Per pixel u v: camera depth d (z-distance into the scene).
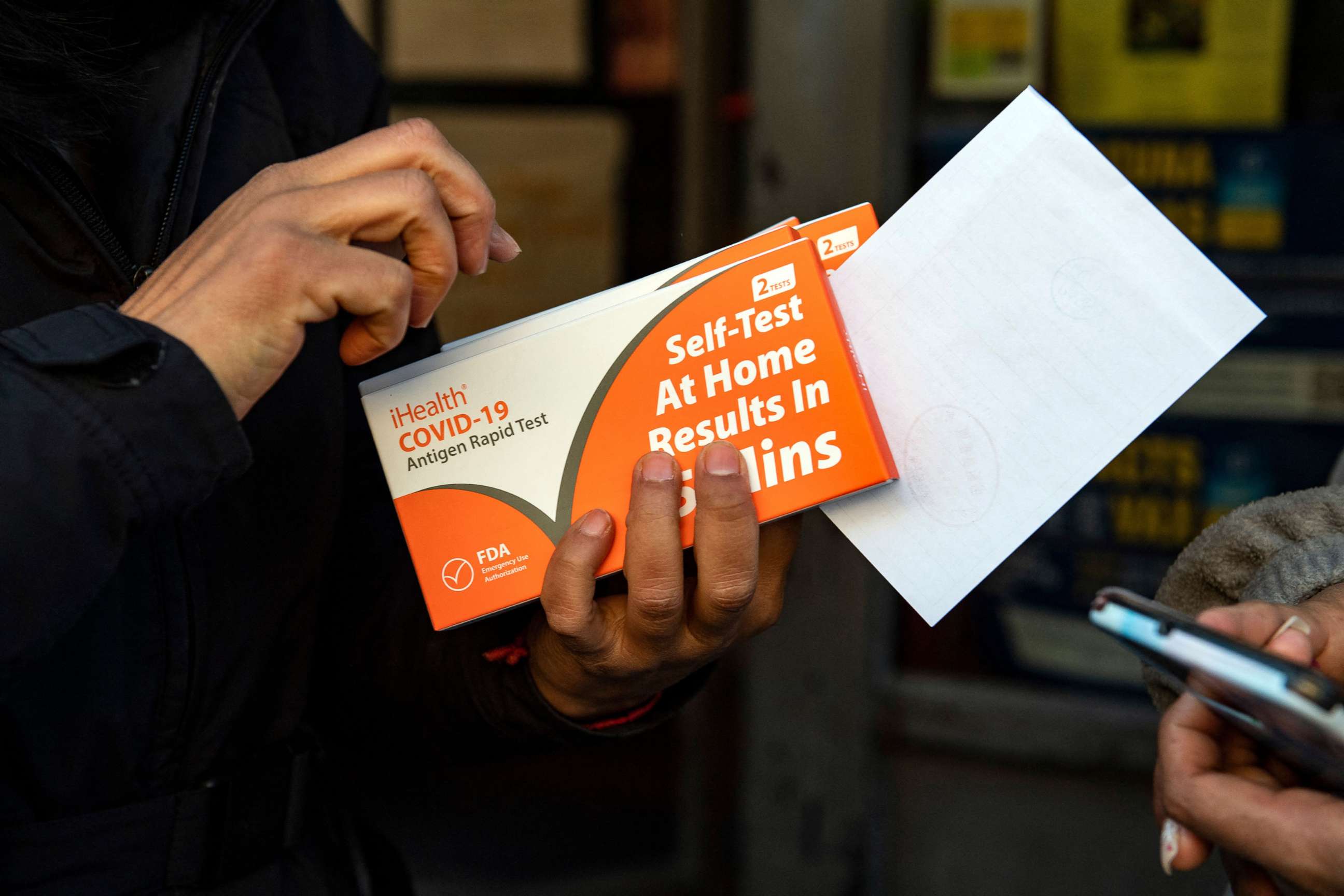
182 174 0.71
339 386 0.81
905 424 0.65
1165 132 1.71
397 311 0.59
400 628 0.85
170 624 0.69
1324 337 1.65
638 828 2.38
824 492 0.63
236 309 0.55
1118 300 0.62
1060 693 1.90
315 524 0.78
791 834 2.05
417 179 0.58
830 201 1.85
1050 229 0.62
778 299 0.64
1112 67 1.72
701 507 0.62
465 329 2.35
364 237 0.59
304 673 0.79
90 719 0.66
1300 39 1.61
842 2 1.78
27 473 0.51
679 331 0.65
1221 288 0.60
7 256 0.65
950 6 1.78
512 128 2.26
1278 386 1.69
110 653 0.67
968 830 1.99
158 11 0.71
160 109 0.71
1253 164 1.67
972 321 0.64
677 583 0.63
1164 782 0.57
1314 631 0.54
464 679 0.80
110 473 0.53
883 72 1.78
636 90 2.19
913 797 2.02
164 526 0.68
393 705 0.85
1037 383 0.63
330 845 0.85
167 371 0.54
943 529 0.65
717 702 2.19
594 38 2.19
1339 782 0.50
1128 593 0.52
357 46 0.89
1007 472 0.63
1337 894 0.50
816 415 0.63
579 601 0.64
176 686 0.69
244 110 0.77
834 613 1.96
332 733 0.91
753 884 2.09
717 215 2.08
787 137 1.85
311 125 0.82
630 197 2.24
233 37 0.73
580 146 2.24
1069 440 0.63
